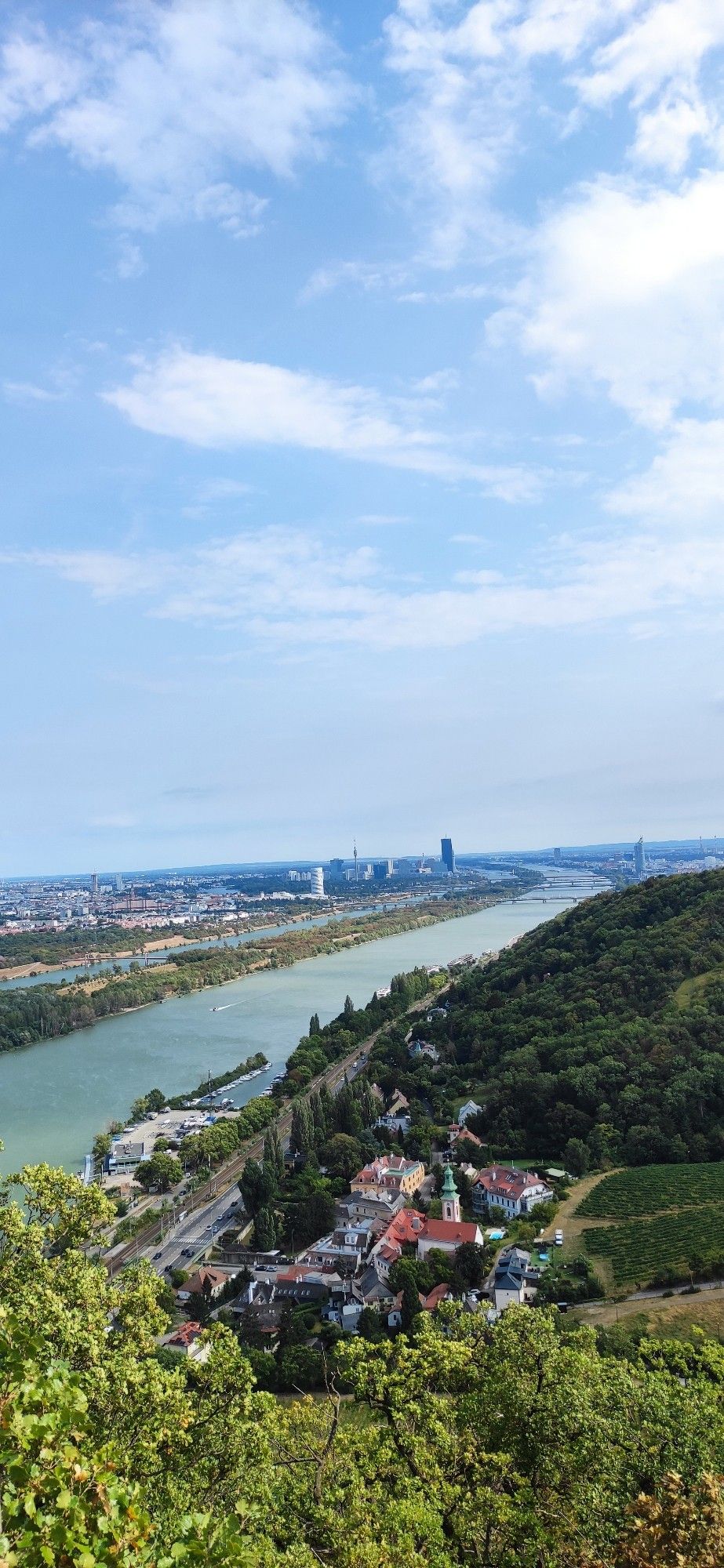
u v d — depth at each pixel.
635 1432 41.78
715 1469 38.41
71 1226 45.41
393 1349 46.97
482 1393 41.75
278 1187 134.75
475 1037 194.62
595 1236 111.56
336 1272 110.00
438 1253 109.06
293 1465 41.56
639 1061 147.38
